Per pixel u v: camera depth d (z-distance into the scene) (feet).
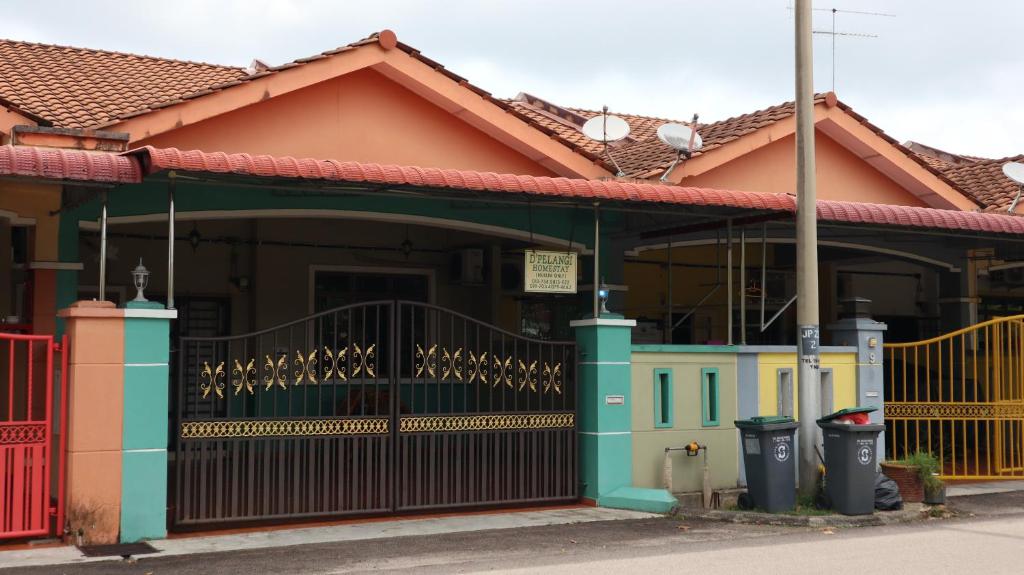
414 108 46.11
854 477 37.29
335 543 31.71
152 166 30.58
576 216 48.88
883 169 56.49
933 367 61.11
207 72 52.90
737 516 37.17
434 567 28.27
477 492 37.78
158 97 45.57
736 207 40.04
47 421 30.91
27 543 30.68
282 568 28.02
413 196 38.27
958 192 57.00
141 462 31.60
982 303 67.56
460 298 59.11
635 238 51.11
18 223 38.83
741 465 42.37
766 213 41.91
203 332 53.72
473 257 57.11
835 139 55.31
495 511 37.73
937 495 39.65
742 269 43.60
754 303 65.05
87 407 30.94
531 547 31.37
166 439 32.14
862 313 45.73
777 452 37.86
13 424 30.50
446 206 46.60
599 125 48.21
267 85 42.24
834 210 42.88
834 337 45.88
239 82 41.73
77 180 30.53
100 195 33.78
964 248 56.70
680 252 63.05
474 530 34.14
